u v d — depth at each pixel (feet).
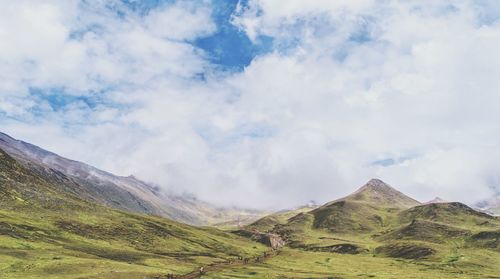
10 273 386.32
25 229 611.47
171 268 556.10
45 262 439.22
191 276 521.65
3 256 441.27
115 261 528.22
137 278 435.12
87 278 399.24
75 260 469.16
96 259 512.63
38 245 536.83
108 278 414.82
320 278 581.12
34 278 378.53
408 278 650.43
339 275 654.12
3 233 552.82
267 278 555.28
